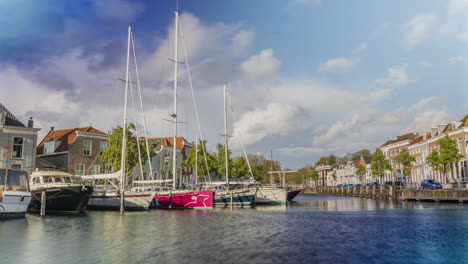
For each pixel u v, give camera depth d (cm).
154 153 5172
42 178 3281
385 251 1574
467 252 1555
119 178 3362
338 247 1659
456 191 4556
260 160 13638
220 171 7031
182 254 1502
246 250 1585
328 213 3431
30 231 2088
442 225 2428
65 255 1484
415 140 8325
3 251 1555
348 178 13812
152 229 2216
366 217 3016
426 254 1517
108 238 1880
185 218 2859
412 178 8206
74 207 3036
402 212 3459
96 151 5097
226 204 4391
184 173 7231
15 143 3981
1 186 2516
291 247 1655
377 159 7800
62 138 5231
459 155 5128
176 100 3862
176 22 4031
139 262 1370
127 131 4600
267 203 4875
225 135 4738
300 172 15275
